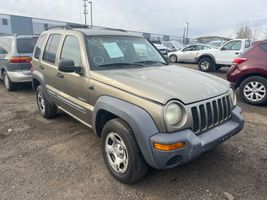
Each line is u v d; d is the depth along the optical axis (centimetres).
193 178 310
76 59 371
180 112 258
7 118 528
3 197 278
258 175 316
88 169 331
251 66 606
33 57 530
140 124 252
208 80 334
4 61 752
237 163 343
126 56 384
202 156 360
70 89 383
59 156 366
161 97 253
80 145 400
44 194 283
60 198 276
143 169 278
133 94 272
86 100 347
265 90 596
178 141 245
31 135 441
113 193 284
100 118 324
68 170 329
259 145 397
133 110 262
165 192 285
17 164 345
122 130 274
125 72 332
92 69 340
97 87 319
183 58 1591
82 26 471
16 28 3488
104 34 395
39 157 363
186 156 254
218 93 302
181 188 291
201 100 276
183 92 273
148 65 386
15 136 437
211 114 287
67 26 454
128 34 432
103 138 312
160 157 246
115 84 296
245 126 479
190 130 261
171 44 2308
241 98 650
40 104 527
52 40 461
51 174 321
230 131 299
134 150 269
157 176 313
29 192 286
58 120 510
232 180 306
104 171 326
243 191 286
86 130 458
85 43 363
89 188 293
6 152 380
